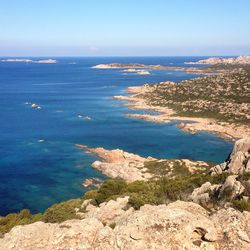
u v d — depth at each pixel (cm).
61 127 12494
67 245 1886
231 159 4759
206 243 1773
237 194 2748
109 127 12562
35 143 10275
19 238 1988
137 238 1812
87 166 8288
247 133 11444
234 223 1848
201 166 7781
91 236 1925
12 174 7719
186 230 1827
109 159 8844
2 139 10694
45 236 1977
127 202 2838
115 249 1825
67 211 3206
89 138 10950
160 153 9575
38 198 6512
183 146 10281
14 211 5984
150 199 2808
